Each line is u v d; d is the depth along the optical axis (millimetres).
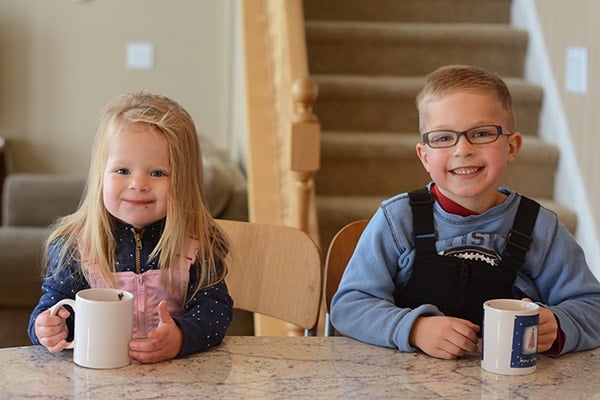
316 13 4074
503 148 1493
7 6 5180
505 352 1308
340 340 1472
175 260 1498
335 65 3881
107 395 1175
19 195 4105
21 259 3270
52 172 5312
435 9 4117
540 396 1221
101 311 1275
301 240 1758
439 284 1545
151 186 1459
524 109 3648
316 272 1727
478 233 1551
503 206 1564
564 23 3424
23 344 3324
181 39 5285
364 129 3697
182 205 1479
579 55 3244
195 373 1274
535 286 1594
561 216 3201
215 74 5328
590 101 3123
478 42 3869
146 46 5273
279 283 1768
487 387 1252
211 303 1470
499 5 4125
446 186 1508
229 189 3506
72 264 1503
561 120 3422
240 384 1233
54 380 1229
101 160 1477
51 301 1481
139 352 1304
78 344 1289
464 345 1371
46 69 5242
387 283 1553
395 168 3504
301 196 2887
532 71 3799
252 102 3549
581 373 1332
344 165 3484
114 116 1482
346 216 3260
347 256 1816
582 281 1565
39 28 5215
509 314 1306
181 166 1478
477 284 1536
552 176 3455
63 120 5285
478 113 1476
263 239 1797
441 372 1313
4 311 3312
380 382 1260
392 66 3895
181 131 1487
